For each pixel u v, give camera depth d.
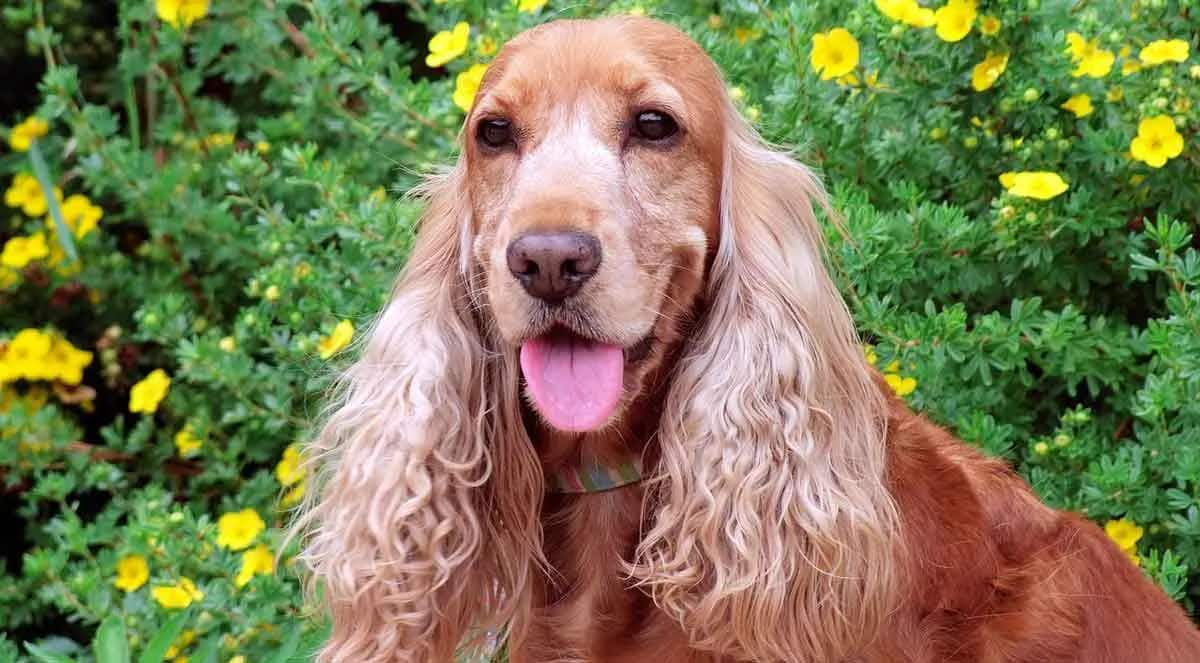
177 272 4.16
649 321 2.21
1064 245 3.29
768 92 3.56
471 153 2.40
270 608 3.28
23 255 4.08
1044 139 3.25
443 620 2.40
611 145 2.24
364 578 2.34
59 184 4.37
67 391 4.19
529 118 2.27
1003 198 3.16
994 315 3.17
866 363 2.53
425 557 2.36
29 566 3.53
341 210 3.54
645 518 2.42
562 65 2.27
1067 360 3.17
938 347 3.19
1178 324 3.04
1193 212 3.34
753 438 2.29
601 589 2.44
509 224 2.15
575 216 2.10
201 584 3.42
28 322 4.34
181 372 3.67
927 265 3.30
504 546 2.47
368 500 2.36
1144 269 3.24
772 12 3.46
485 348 2.48
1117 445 3.42
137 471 4.00
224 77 4.28
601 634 2.43
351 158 4.11
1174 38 3.42
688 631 2.32
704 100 2.34
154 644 2.96
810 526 2.25
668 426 2.36
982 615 2.42
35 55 4.73
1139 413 3.10
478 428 2.44
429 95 3.73
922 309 3.50
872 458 2.34
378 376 2.46
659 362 2.32
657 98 2.24
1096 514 3.22
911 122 3.38
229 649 3.32
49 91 4.03
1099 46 3.25
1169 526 3.10
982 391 3.31
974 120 3.31
